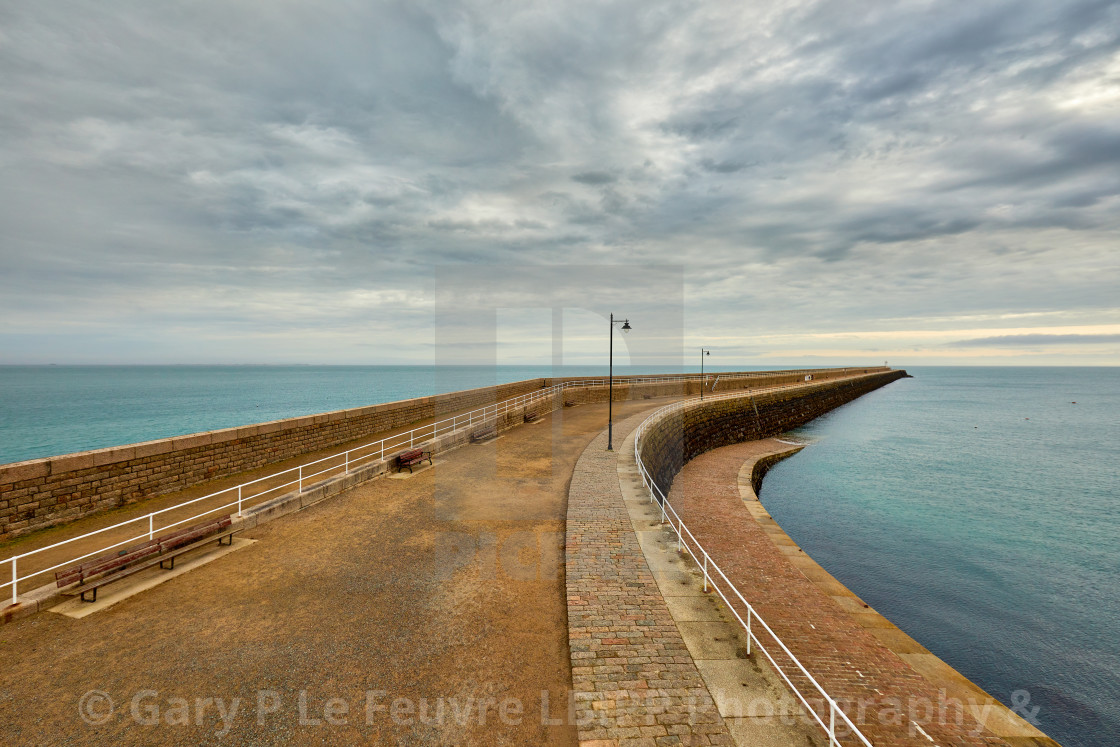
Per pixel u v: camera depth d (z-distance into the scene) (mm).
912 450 44000
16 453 35594
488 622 6789
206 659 5859
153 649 6012
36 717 4875
